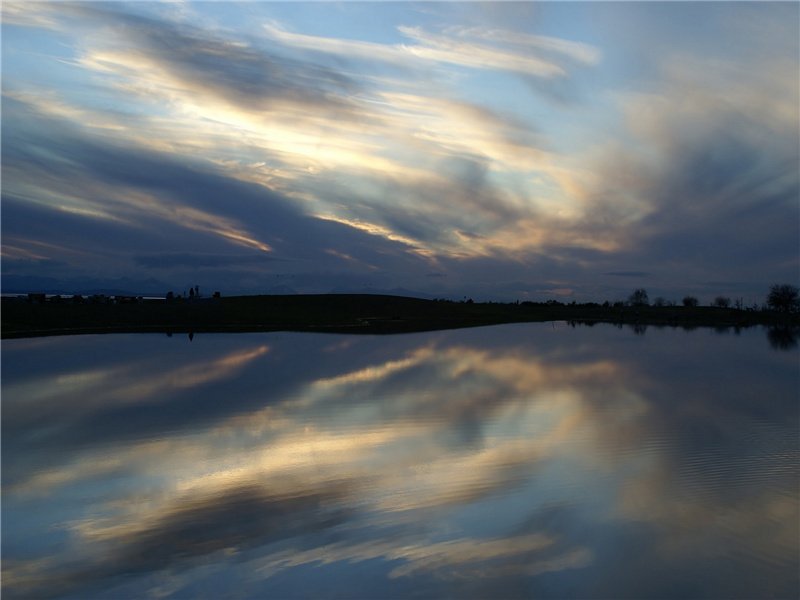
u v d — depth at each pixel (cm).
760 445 1389
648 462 1258
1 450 1339
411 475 1168
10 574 770
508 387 2270
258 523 931
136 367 2694
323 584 746
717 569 787
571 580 756
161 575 769
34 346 3506
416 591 729
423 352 3703
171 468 1213
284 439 1446
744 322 9669
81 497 1046
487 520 941
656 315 11225
